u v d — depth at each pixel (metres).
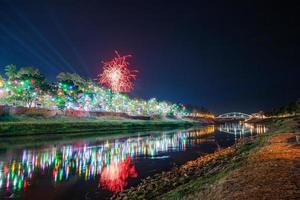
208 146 59.50
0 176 29.44
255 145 38.22
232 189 14.05
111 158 42.94
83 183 26.98
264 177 15.40
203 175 23.84
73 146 58.00
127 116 153.62
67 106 121.94
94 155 45.88
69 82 119.56
